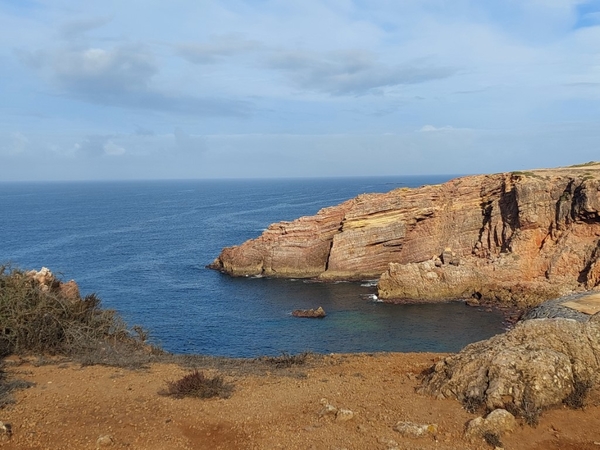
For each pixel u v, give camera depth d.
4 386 12.83
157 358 17.34
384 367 16.30
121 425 10.91
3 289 17.53
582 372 11.53
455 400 11.78
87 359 15.82
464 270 48.88
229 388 13.45
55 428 10.68
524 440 9.87
